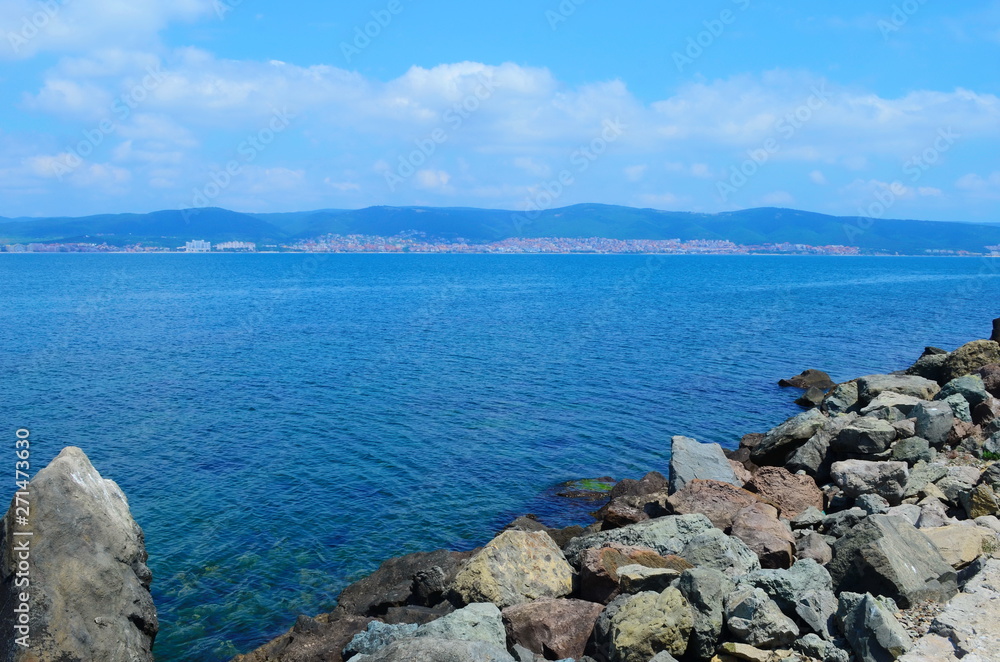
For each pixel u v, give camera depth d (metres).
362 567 20.66
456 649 10.32
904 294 135.25
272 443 32.28
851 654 10.48
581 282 170.25
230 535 22.56
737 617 11.33
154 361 53.84
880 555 12.04
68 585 12.93
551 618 13.20
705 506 17.56
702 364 53.66
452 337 68.38
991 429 22.95
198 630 17.45
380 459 30.17
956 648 9.82
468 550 21.77
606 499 25.97
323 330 73.69
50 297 115.88
